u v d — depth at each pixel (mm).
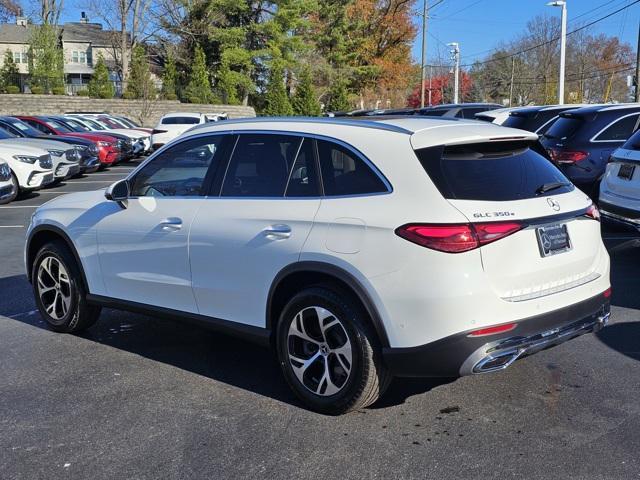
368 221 3861
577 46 78625
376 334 3920
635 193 7410
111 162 22156
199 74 44281
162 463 3641
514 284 3820
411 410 4234
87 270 5551
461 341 3654
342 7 52188
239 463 3627
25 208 13703
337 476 3473
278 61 44875
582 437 3826
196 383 4766
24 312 6602
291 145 4430
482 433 3904
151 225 4988
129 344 5629
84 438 3943
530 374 4750
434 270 3656
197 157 4910
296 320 4230
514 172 4148
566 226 4125
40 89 37406
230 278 4527
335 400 4090
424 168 3859
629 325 5754
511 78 78562
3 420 4191
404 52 60500
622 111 9836
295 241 4141
